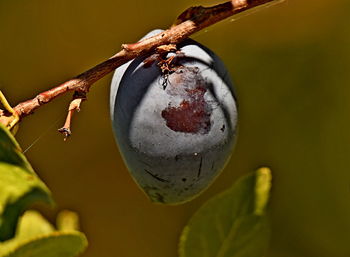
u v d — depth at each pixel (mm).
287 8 564
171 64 392
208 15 394
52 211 489
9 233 350
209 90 393
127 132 394
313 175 549
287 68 559
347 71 554
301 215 545
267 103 558
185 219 593
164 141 390
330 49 558
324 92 554
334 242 541
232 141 399
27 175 353
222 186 567
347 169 546
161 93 390
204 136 391
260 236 397
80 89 382
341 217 542
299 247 542
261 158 557
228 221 396
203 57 395
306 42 561
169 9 594
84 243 370
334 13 560
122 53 387
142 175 397
